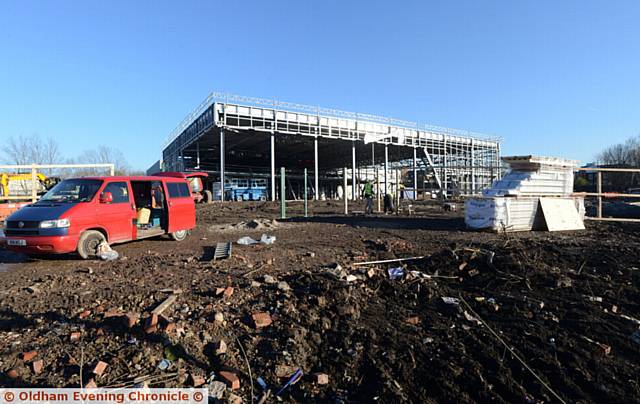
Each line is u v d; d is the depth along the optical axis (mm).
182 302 4590
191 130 32844
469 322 4578
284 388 3377
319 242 8938
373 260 6844
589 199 22875
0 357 3480
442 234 9555
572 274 5703
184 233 9945
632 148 59094
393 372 3723
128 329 3898
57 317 4258
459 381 3646
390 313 4777
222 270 6066
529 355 3982
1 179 20969
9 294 5098
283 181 15867
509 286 5441
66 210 7109
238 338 3922
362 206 23547
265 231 11375
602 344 4047
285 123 29344
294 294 4922
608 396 3416
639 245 7359
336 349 3961
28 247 6887
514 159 10570
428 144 36625
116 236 7941
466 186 24516
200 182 25828
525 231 9969
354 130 32375
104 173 42438
